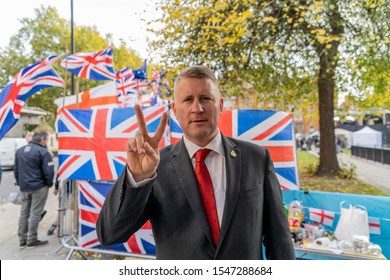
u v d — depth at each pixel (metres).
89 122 3.60
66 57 4.80
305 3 5.95
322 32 5.70
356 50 6.63
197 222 1.27
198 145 1.41
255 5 6.55
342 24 6.45
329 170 9.57
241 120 3.26
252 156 1.47
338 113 10.94
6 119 4.14
